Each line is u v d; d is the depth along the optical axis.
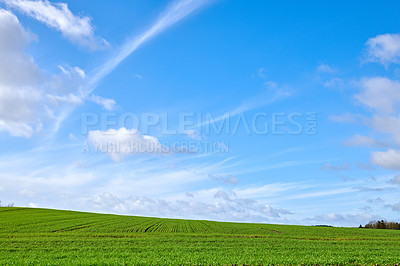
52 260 27.58
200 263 26.50
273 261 27.97
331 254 33.72
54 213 89.88
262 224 93.44
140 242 42.62
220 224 86.06
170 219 95.31
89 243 40.69
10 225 62.59
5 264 25.61
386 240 57.12
